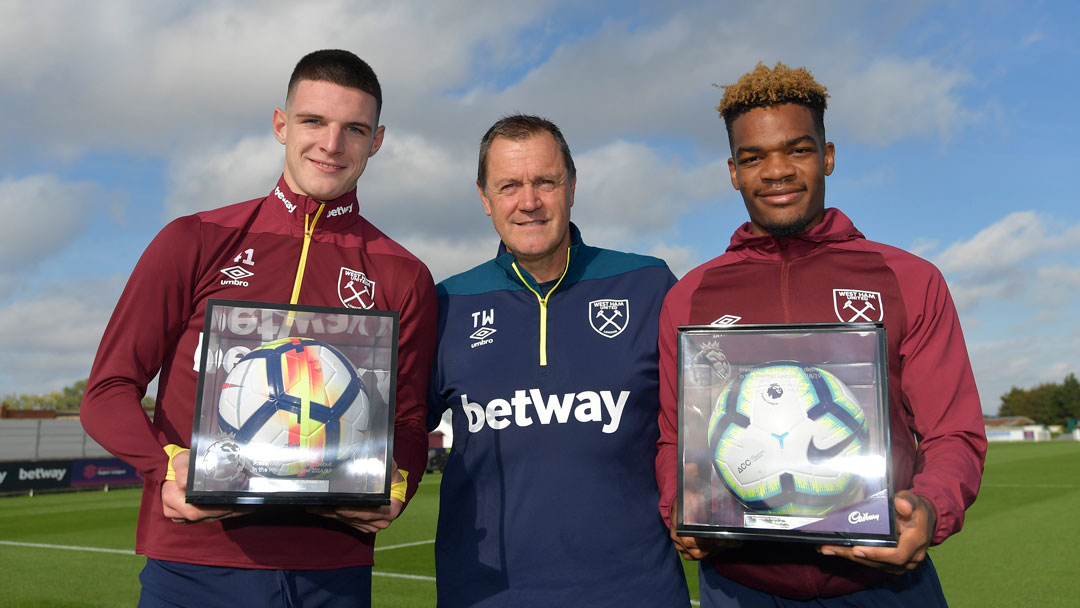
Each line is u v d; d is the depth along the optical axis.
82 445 30.11
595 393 2.60
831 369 1.98
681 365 2.12
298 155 2.45
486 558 2.53
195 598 2.18
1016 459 31.27
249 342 2.10
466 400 2.70
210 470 1.96
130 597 7.12
